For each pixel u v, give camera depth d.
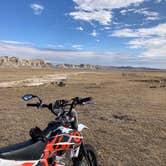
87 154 5.21
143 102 18.44
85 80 52.75
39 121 11.45
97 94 23.09
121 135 9.49
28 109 14.22
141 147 8.21
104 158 7.18
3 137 8.92
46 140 4.19
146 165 6.80
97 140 8.80
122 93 24.55
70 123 4.71
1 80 41.00
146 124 11.28
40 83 35.72
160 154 7.63
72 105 4.75
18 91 23.86
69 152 4.97
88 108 15.05
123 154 7.54
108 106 16.02
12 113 13.05
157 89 30.05
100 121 11.68
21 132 9.59
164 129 10.47
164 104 17.67
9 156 3.59
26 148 3.84
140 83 44.03
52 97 19.94
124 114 13.34
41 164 4.02
